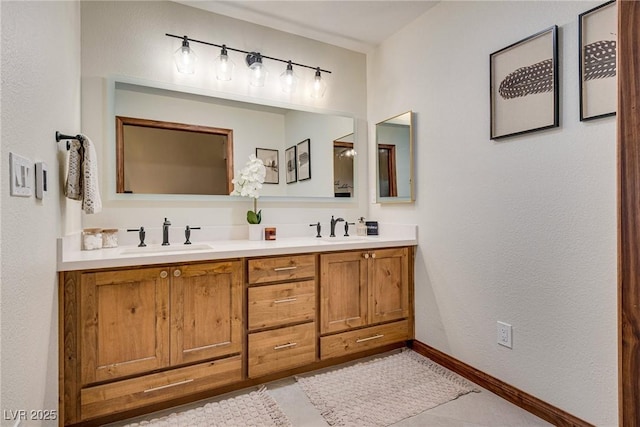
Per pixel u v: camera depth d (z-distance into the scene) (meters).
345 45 2.78
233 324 1.78
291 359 1.94
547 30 1.57
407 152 2.45
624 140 0.92
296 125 2.60
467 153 2.00
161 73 2.15
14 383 0.85
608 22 1.37
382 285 2.27
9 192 0.83
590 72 1.42
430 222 2.27
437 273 2.21
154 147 2.13
